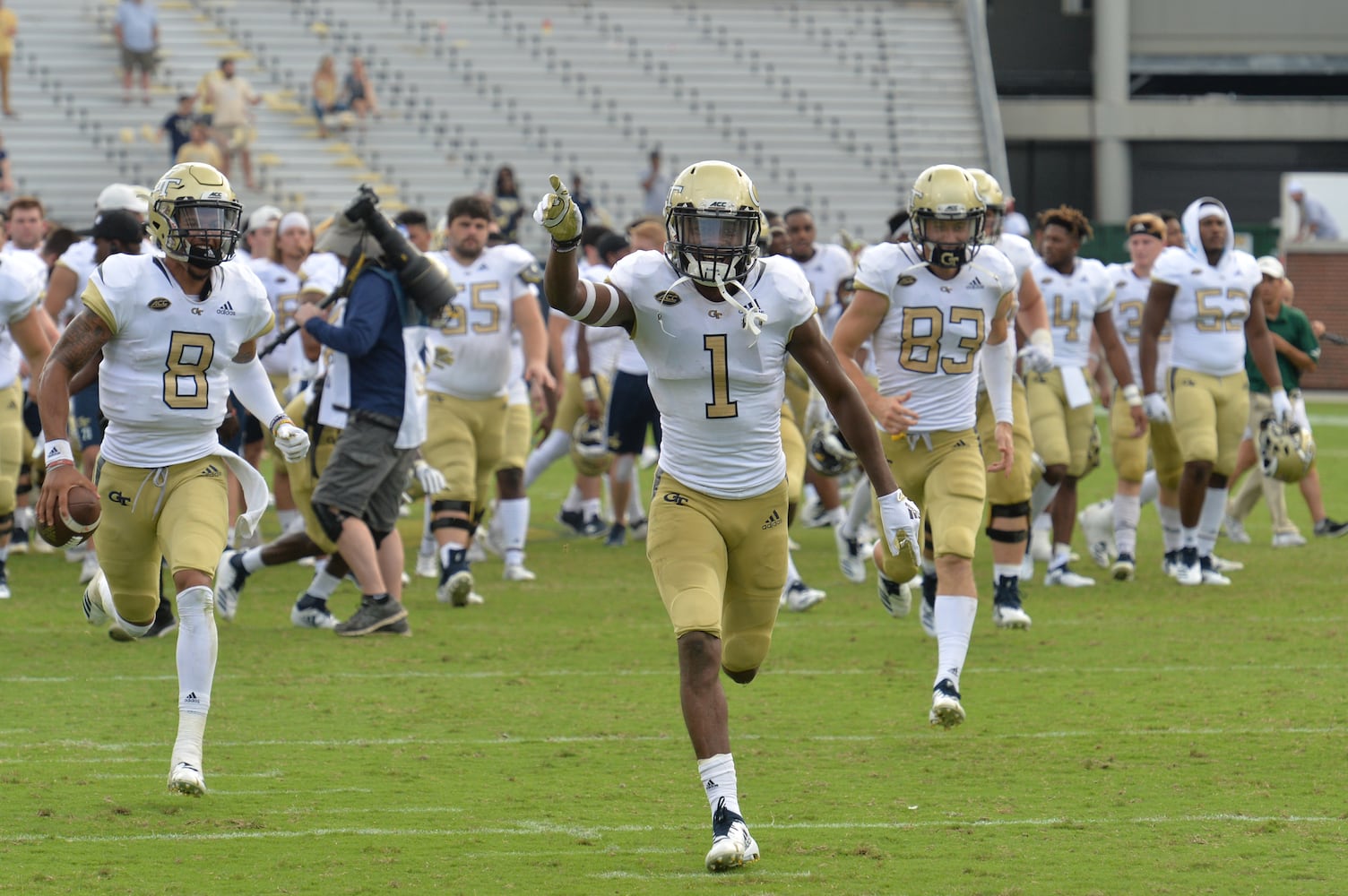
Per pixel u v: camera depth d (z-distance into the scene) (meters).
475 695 25.30
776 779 20.45
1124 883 16.17
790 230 42.91
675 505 17.97
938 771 20.83
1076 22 130.88
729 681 26.44
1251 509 44.56
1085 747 22.02
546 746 22.12
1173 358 36.12
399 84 104.44
